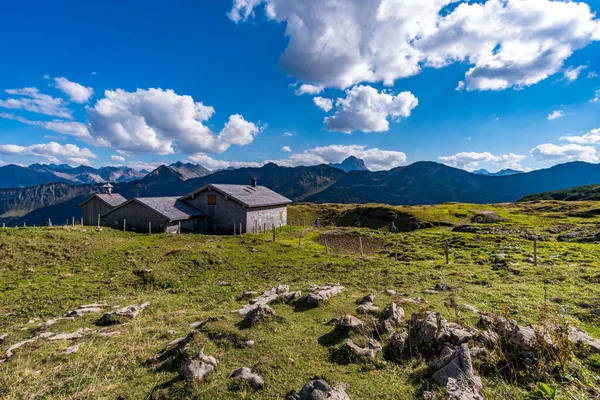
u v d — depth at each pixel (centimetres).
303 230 4938
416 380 675
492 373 674
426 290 1492
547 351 679
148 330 1124
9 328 1264
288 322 1050
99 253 2498
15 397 717
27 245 2466
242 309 1255
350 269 2195
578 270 1742
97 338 1063
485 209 7938
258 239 3528
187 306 1485
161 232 3941
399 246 3459
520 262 2145
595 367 668
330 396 597
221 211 4544
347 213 7669
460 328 852
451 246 3200
